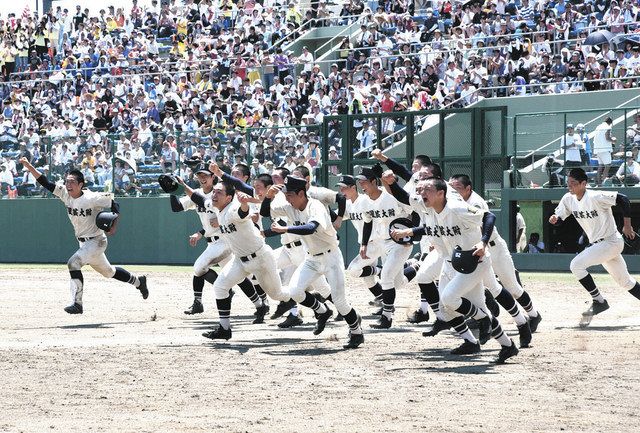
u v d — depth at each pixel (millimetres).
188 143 36312
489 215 12102
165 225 37281
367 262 17969
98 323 18047
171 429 8766
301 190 14055
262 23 45812
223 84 41438
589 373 11711
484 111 32250
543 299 22000
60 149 39188
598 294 16531
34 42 50531
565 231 31297
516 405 9805
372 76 38844
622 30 35969
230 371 12109
